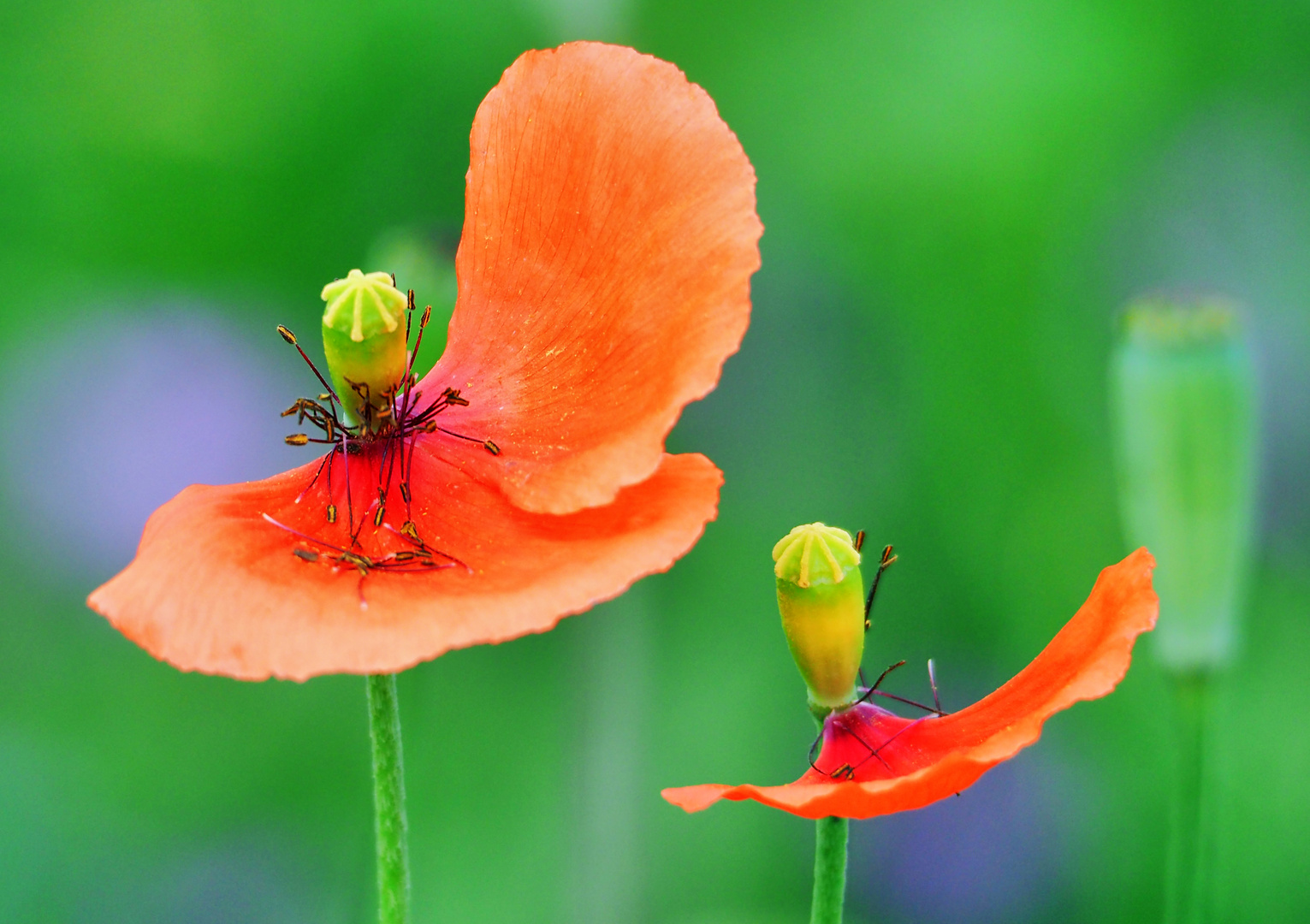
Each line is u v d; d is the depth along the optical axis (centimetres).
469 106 75
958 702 68
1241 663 61
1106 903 61
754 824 65
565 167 46
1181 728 50
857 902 64
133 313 75
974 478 73
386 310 45
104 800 67
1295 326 75
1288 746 60
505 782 66
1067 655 45
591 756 66
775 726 69
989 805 63
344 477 45
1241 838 58
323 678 69
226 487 45
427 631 43
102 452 73
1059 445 74
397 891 45
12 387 73
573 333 46
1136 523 50
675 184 45
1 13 74
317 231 75
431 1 75
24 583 72
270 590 43
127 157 75
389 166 75
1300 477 71
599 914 64
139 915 65
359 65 75
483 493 45
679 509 44
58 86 75
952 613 72
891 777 45
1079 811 63
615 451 44
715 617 72
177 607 43
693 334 44
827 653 45
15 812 66
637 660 69
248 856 66
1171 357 50
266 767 69
